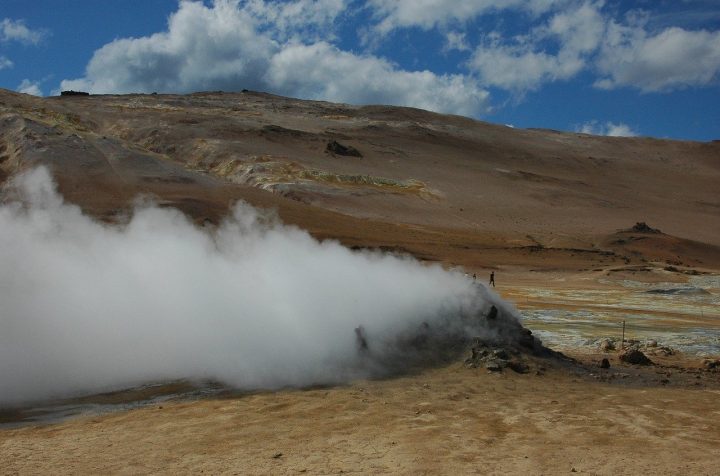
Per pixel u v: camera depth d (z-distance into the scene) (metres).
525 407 12.96
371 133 171.12
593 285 60.31
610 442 10.76
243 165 116.94
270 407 12.72
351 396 13.57
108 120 148.25
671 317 37.03
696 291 56.62
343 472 9.06
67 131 96.00
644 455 10.07
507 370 16.06
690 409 13.21
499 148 184.00
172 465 9.38
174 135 136.88
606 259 79.44
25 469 9.20
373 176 125.31
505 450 10.20
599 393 14.52
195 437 10.77
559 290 54.38
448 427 11.43
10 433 11.12
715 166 199.12
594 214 125.94
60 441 10.61
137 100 184.00
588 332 27.56
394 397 13.57
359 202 104.06
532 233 102.25
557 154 187.75
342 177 116.56
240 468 9.23
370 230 81.69
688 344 24.77
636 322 33.06
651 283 61.69
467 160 161.12
